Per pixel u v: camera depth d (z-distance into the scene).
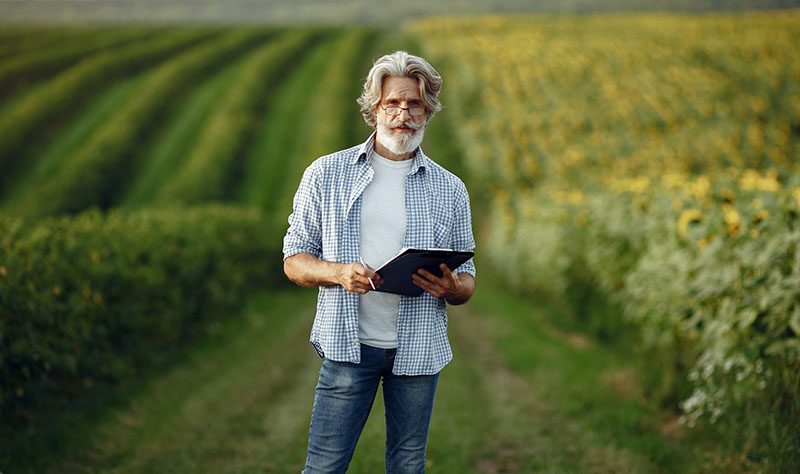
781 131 28.31
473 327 9.66
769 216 4.13
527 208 13.95
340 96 35.56
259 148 29.23
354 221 2.45
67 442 4.11
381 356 2.45
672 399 5.02
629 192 7.83
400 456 2.54
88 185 23.47
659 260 5.30
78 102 34.44
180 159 27.11
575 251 9.10
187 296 7.64
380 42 52.56
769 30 48.06
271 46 48.66
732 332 3.97
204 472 3.83
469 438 4.43
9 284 4.15
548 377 6.16
